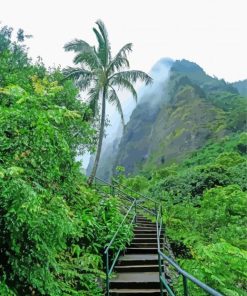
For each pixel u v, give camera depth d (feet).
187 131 237.66
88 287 21.75
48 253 15.08
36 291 15.72
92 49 63.82
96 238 28.76
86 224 27.68
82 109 45.42
